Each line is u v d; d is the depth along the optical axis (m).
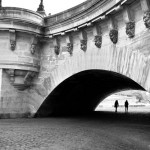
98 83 27.73
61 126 18.05
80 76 22.14
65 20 20.56
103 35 17.17
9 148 10.65
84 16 18.17
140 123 20.30
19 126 17.75
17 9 22.14
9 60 22.19
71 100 28.38
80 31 19.33
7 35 22.30
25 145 11.33
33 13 22.81
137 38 13.26
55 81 22.55
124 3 13.53
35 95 23.81
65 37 21.61
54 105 25.72
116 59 15.35
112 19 15.53
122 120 22.97
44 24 23.84
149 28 12.06
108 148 10.73
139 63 12.88
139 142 12.07
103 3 15.59
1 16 21.94
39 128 16.95
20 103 23.30
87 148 10.76
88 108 37.28
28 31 22.38
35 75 23.95
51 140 12.65
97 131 15.72
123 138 13.20
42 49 24.09
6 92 22.48
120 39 15.10
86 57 19.08
